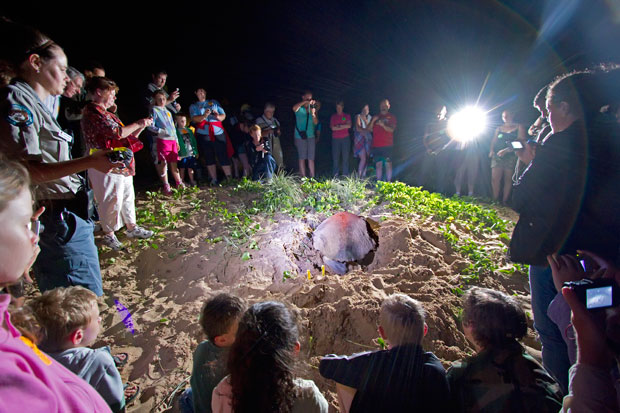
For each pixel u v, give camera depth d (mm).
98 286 3252
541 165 2223
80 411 857
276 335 1672
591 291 1588
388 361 1893
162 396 2953
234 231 5270
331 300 3766
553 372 2551
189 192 6855
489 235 5500
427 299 3754
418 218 5750
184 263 4746
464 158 8156
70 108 5383
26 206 935
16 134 2367
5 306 814
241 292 4215
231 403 1687
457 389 1910
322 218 5902
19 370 747
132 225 5172
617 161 1991
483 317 1921
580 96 2105
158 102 6348
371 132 8836
